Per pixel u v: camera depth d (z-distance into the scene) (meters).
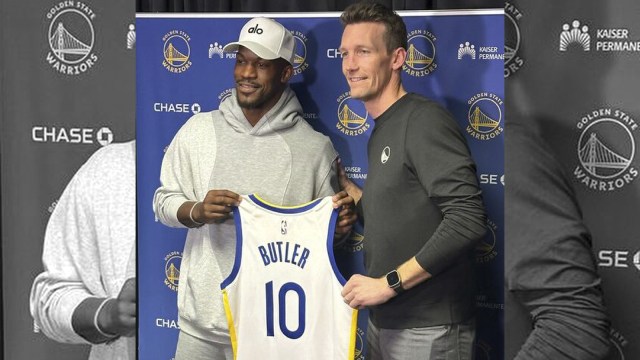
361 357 3.11
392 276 3.00
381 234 3.01
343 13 3.02
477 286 3.00
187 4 3.18
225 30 3.13
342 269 3.11
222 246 3.16
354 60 3.01
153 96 3.20
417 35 2.97
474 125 2.95
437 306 3.00
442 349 3.01
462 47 2.94
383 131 3.01
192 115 3.17
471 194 2.92
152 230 3.23
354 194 3.07
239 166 3.13
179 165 3.19
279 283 3.09
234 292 3.12
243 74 3.09
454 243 2.93
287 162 3.10
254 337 3.12
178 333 3.24
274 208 3.08
